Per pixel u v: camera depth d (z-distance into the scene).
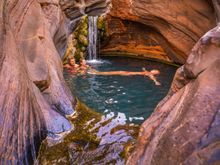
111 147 4.14
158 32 11.06
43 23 5.82
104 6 9.41
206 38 2.57
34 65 4.70
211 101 2.00
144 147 2.55
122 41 12.41
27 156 3.53
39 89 4.70
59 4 7.50
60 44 8.07
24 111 3.72
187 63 2.75
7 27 4.06
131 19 11.46
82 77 8.87
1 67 3.45
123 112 6.11
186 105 2.23
